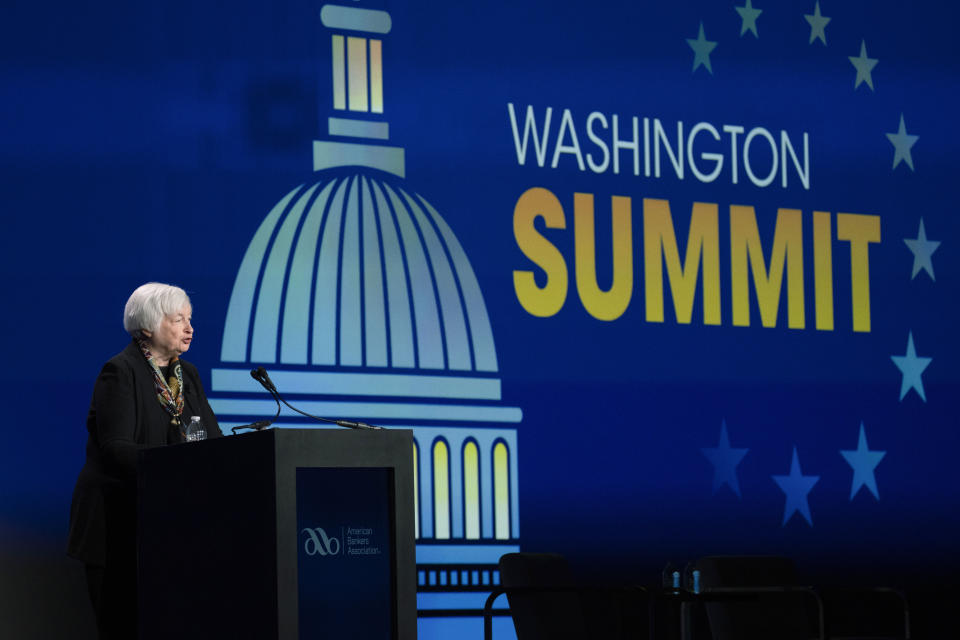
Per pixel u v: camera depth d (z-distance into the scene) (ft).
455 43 41.78
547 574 33.45
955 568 46.11
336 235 39.52
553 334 42.11
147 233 37.14
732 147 45.37
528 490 41.22
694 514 43.16
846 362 45.88
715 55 45.47
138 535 23.25
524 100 42.57
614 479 42.34
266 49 39.19
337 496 20.53
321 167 39.58
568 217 42.78
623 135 43.86
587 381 42.39
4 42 36.09
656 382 43.32
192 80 38.17
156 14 37.91
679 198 44.42
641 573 42.24
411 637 20.67
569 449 41.88
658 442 43.06
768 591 35.65
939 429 46.73
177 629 21.95
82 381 35.96
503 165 42.04
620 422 42.68
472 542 40.24
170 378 26.81
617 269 43.27
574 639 33.17
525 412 41.42
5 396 35.12
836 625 44.19
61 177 36.32
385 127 40.55
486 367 41.04
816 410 45.24
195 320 37.37
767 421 44.57
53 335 35.78
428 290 40.52
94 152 36.78
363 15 40.63
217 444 21.18
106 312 36.45
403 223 40.42
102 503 24.97
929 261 47.47
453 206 41.22
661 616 40.57
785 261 45.57
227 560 20.76
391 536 20.84
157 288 26.66
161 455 22.76
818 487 44.86
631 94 44.14
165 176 37.55
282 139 39.11
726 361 44.34
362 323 39.52
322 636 20.08
